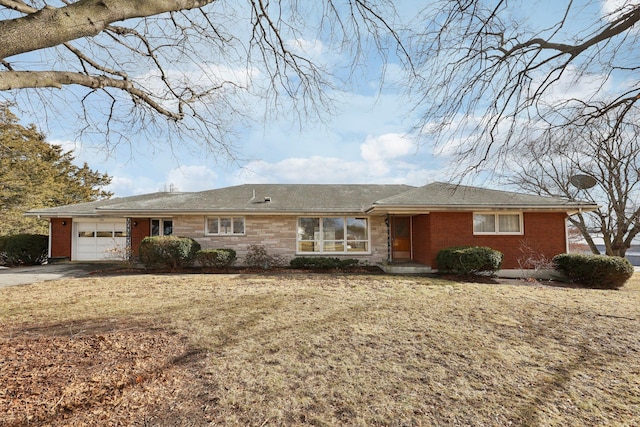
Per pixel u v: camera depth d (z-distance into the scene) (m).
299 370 3.63
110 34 4.26
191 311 6.05
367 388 3.25
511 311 6.20
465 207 11.27
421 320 5.57
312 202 14.34
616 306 6.66
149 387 3.20
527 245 11.61
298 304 6.62
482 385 3.33
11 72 2.31
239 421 2.69
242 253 13.50
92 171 28.59
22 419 2.60
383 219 14.02
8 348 4.12
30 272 11.99
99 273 11.63
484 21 3.90
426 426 2.65
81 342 4.38
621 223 14.61
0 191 18.73
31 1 3.59
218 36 4.89
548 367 3.75
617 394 3.16
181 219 13.43
